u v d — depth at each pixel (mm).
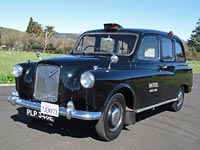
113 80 5086
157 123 7008
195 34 78125
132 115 5801
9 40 77812
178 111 8531
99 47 6379
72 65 5070
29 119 6508
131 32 6230
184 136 6062
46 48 71125
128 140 5555
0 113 6988
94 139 5438
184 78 8273
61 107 4965
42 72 5238
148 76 6148
